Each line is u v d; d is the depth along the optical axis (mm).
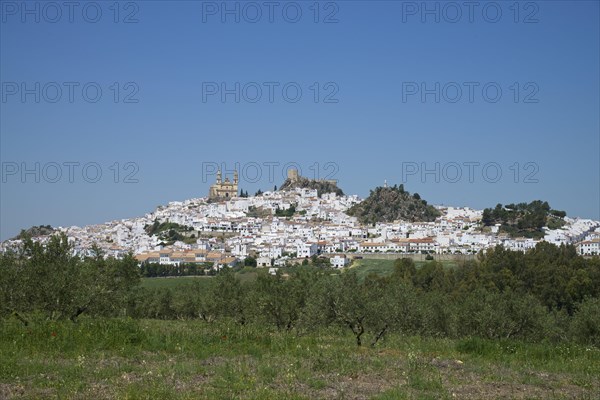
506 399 18859
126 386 18203
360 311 35375
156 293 80750
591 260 108812
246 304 53562
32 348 23141
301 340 29859
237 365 21906
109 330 26109
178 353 24219
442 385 20406
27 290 33906
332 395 18328
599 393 20312
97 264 42500
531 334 47094
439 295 73188
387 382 20469
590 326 46125
